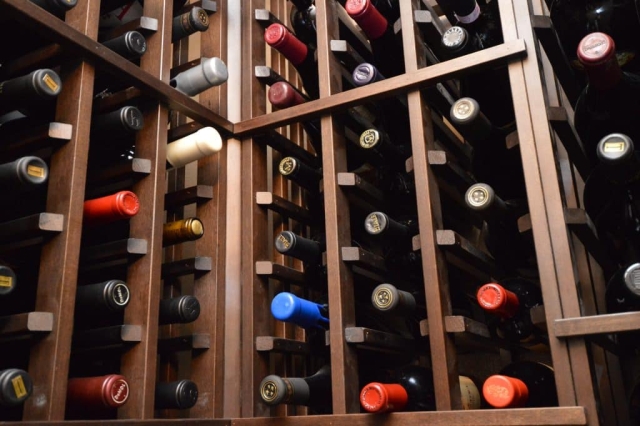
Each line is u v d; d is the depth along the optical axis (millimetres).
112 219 792
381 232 893
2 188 700
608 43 732
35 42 846
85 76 812
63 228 749
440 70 904
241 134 1064
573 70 985
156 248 866
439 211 888
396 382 915
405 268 1030
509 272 1034
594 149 907
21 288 870
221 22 1121
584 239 853
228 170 1051
